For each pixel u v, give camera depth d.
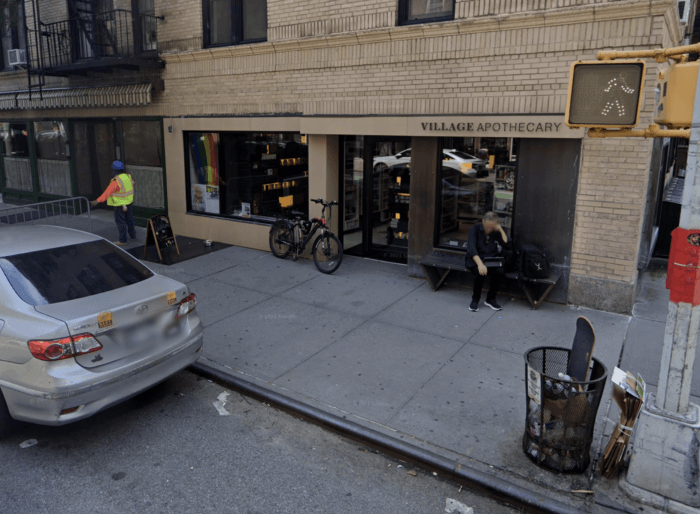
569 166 7.43
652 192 9.41
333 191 10.07
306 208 10.41
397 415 5.05
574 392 4.01
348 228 10.59
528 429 4.38
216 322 7.29
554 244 7.75
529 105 7.56
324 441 4.83
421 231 8.88
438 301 8.05
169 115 11.80
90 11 12.84
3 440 4.79
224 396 5.60
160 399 5.53
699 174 3.52
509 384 5.64
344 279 9.09
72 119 14.10
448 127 8.02
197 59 11.03
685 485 3.76
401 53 8.49
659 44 6.62
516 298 8.14
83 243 5.55
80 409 4.33
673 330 3.74
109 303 4.66
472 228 7.57
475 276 7.55
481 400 5.32
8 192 16.66
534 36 7.36
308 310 7.71
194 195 12.05
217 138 11.41
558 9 7.10
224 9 10.68
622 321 7.23
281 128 10.03
